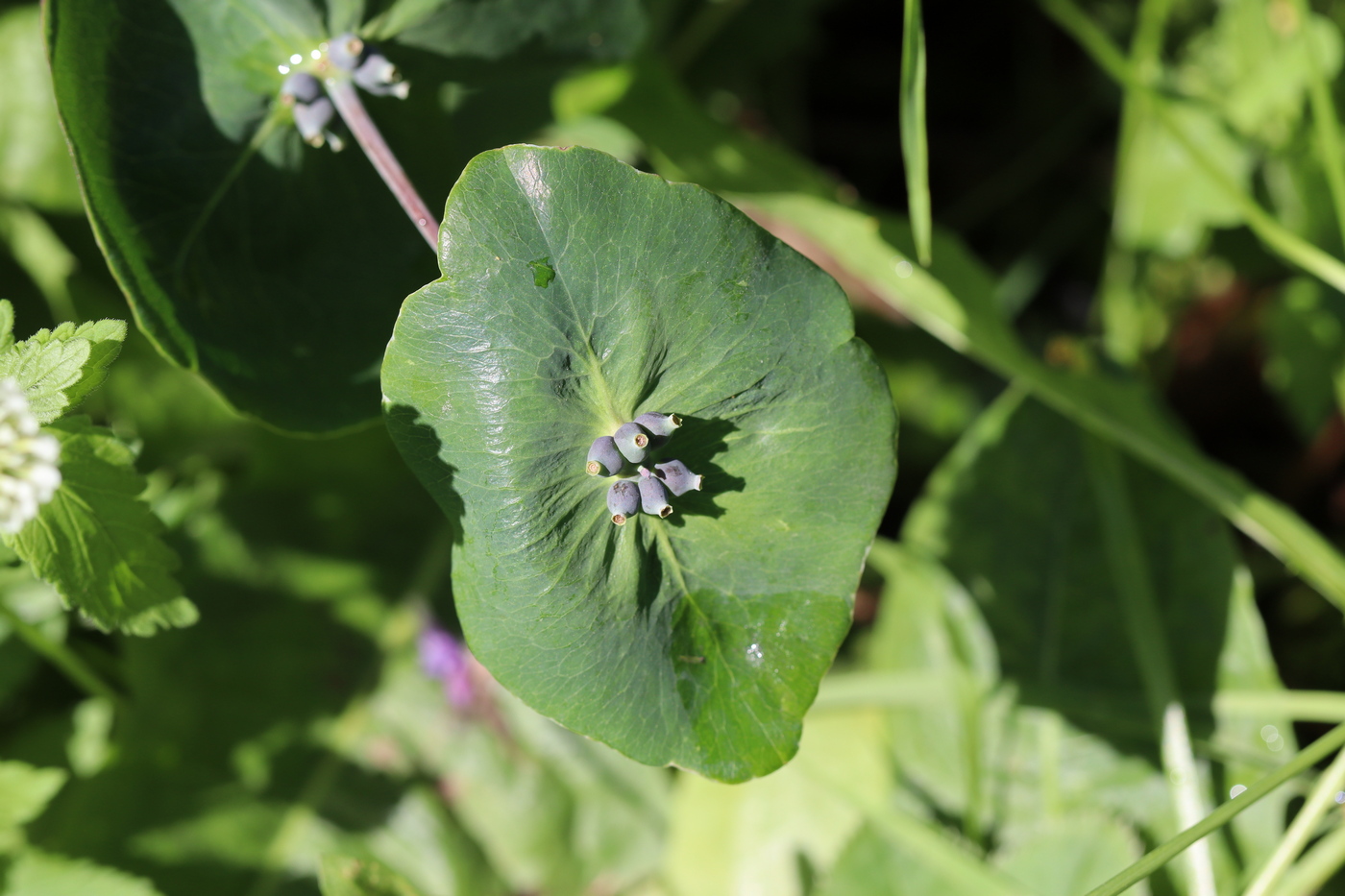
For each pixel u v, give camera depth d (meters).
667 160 0.56
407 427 0.46
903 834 0.54
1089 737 0.56
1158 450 0.55
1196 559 0.56
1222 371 0.67
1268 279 0.65
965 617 0.56
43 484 0.45
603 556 0.47
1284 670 0.60
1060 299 0.73
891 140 0.75
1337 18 0.63
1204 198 0.62
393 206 0.51
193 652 0.57
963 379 0.65
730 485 0.47
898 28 0.75
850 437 0.47
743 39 0.66
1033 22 0.74
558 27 0.51
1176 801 0.54
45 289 0.57
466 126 0.54
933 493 0.57
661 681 0.47
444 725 0.57
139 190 0.49
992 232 0.75
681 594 0.47
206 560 0.57
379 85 0.49
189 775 0.56
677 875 0.56
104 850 0.55
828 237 0.56
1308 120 0.60
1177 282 0.65
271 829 0.56
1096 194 0.73
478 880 0.57
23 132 0.57
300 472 0.58
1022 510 0.57
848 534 0.47
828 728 0.56
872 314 0.64
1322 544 0.54
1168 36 0.68
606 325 0.46
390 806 0.57
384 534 0.58
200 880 0.55
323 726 0.57
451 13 0.50
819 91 0.75
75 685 0.57
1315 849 0.52
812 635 0.47
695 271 0.46
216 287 0.49
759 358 0.47
